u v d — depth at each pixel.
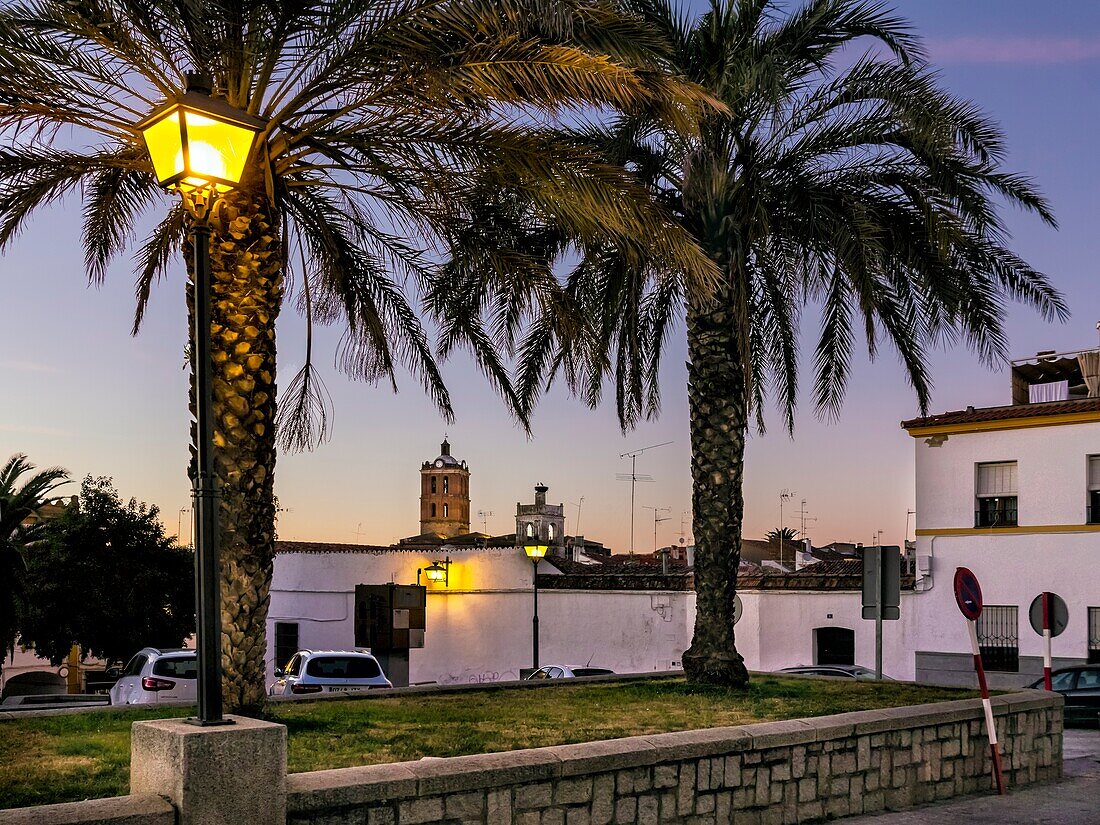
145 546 38.12
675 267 10.70
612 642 32.19
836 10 13.55
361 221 13.01
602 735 9.34
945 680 27.92
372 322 13.42
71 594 36.41
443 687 13.26
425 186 11.02
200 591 6.07
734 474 13.62
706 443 13.65
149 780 5.88
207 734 5.68
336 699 12.02
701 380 13.72
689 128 9.59
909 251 14.00
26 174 11.00
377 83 9.80
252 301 9.68
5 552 32.06
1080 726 19.66
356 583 37.69
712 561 13.57
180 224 12.95
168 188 6.59
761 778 8.91
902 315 15.85
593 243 11.17
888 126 13.62
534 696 12.61
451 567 35.47
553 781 7.39
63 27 9.29
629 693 12.88
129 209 13.53
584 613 32.88
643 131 13.36
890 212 14.06
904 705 12.09
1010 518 27.80
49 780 7.09
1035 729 12.60
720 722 10.35
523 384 16.34
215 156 6.39
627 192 9.96
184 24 8.84
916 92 12.85
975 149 13.77
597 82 8.89
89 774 7.29
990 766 11.70
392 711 10.87
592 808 7.61
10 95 9.52
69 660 46.59
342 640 37.66
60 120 9.97
